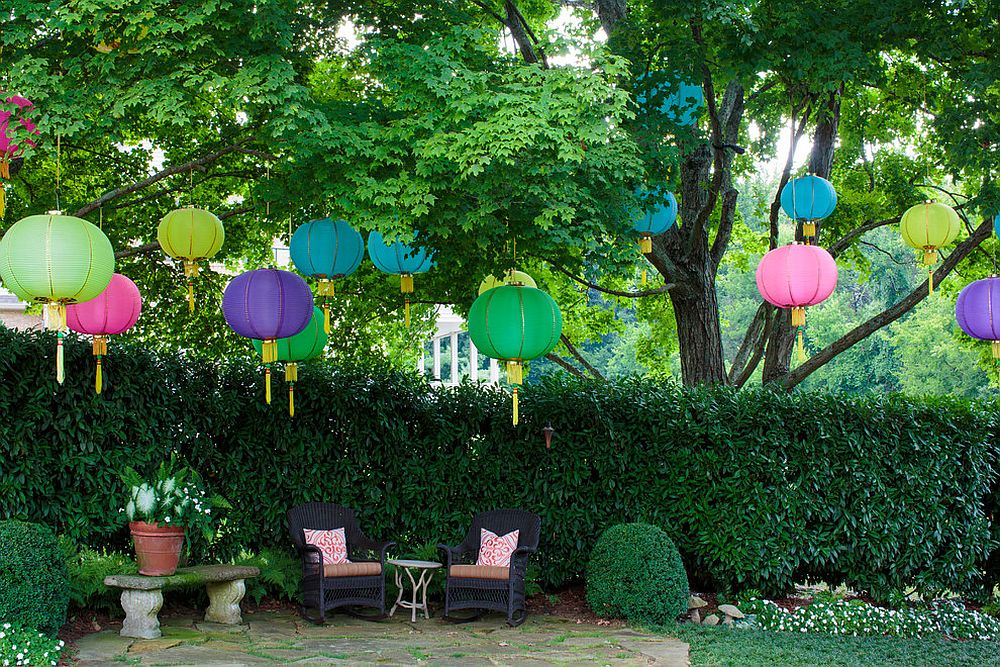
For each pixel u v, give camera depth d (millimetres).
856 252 15516
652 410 10719
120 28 7344
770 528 10484
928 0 10180
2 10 7059
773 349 13555
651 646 8352
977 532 11031
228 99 7316
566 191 7816
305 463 10336
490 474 10797
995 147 10156
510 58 8977
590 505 10781
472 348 23078
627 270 9227
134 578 8266
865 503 10719
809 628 9617
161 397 9664
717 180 11641
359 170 7648
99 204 9812
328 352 13797
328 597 9352
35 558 7250
